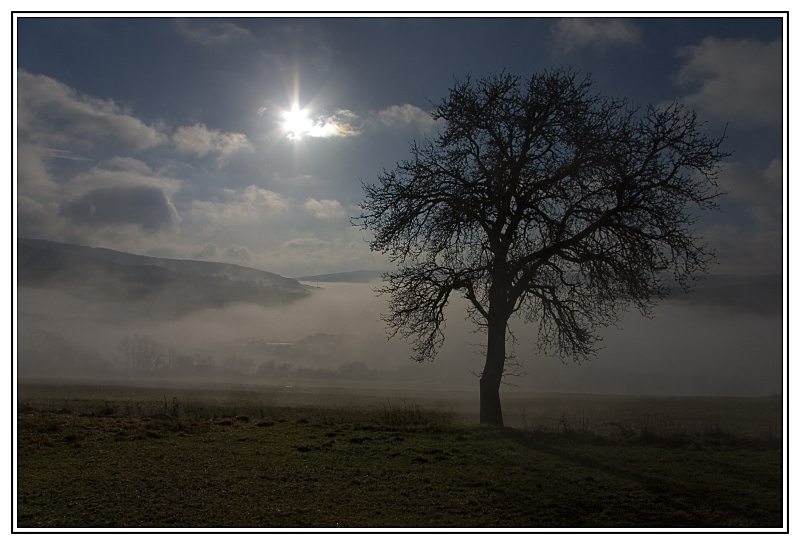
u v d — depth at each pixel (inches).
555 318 812.6
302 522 376.8
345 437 667.4
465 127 823.7
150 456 563.2
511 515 390.6
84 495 432.5
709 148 762.2
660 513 393.4
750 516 389.4
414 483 466.6
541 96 801.6
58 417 788.6
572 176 782.5
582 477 482.3
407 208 834.2
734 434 692.7
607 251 765.3
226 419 810.2
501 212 794.8
